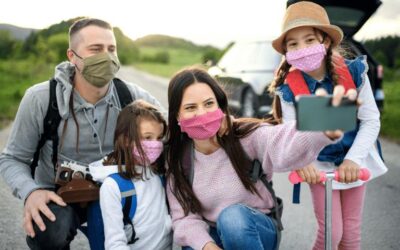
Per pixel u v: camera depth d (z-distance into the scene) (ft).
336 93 5.81
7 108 37.37
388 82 50.42
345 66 9.58
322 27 9.30
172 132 8.71
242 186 8.62
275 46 9.93
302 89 9.52
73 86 9.37
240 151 8.50
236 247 8.09
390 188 18.58
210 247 8.27
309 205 16.88
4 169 9.20
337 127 5.93
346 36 15.74
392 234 14.19
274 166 7.93
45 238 8.43
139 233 8.67
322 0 15.35
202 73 8.44
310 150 7.03
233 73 28.45
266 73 26.58
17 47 100.48
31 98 9.14
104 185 8.60
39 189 8.79
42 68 78.54
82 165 9.50
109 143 9.76
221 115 8.32
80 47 9.25
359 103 5.92
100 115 9.53
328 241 7.84
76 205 9.53
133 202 8.59
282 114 9.78
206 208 8.87
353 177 8.38
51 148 9.45
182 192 8.73
